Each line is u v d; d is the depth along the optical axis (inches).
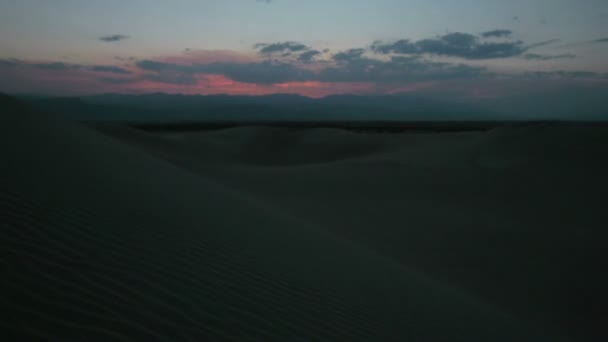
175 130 3526.1
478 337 171.3
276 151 1518.2
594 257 371.9
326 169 844.6
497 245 398.0
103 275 106.7
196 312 105.3
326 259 207.2
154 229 154.0
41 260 102.7
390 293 187.2
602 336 237.1
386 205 560.1
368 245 364.5
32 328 75.9
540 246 399.9
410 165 883.4
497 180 737.6
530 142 1019.9
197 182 320.8
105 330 83.5
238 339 99.8
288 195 607.5
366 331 134.4
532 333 211.3
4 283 87.1
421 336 148.8
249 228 212.4
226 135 1674.5
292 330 116.0
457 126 4443.9
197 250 150.1
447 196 629.0
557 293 295.3
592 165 831.1
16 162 171.9
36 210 132.3
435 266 330.6
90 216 143.3
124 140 1108.5
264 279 146.7
